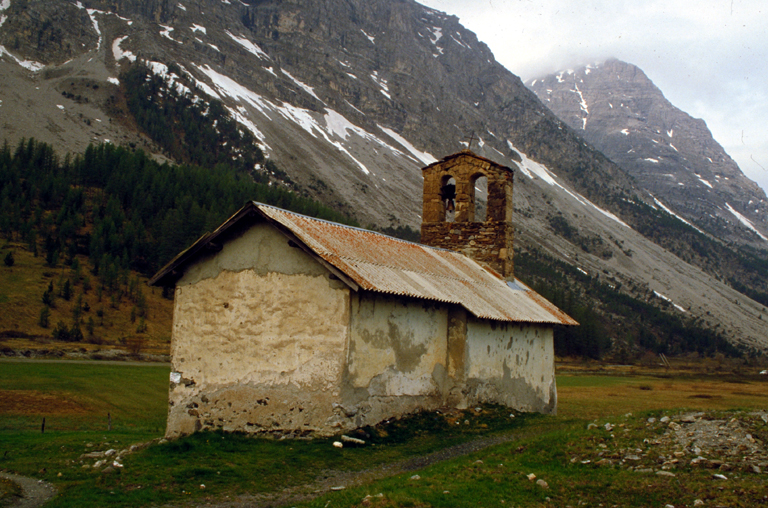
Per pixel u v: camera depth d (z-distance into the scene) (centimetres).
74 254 9350
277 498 1055
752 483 948
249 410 1524
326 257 1468
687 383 6781
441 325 1816
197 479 1154
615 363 11056
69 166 12631
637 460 1123
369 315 1529
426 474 1127
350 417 1462
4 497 1073
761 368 11456
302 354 1492
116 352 6003
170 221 9919
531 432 1641
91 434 1966
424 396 1734
